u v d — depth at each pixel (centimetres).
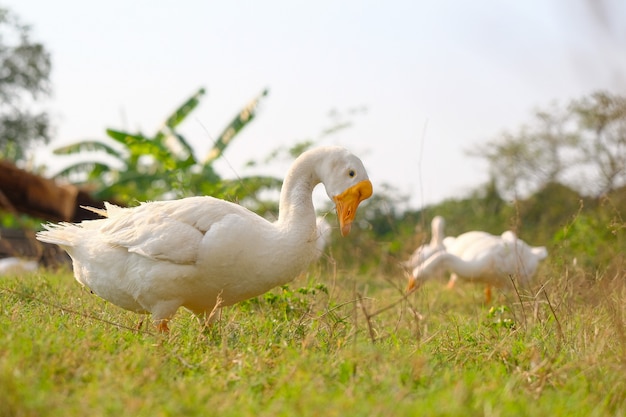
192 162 1711
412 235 2244
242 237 816
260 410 560
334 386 618
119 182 2473
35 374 574
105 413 512
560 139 3162
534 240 2406
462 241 1733
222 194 1294
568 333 859
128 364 631
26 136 4697
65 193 2080
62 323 788
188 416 522
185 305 868
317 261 1415
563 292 1000
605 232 1630
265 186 2323
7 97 4703
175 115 2455
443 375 664
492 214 3300
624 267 1111
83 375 596
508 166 3256
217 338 814
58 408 516
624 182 1825
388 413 525
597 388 661
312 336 777
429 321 1040
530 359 753
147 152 1798
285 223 850
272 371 662
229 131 2366
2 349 620
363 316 1006
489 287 1614
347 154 867
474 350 812
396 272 1825
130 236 840
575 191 3048
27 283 1143
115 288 857
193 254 818
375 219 3020
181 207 843
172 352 694
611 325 823
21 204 2108
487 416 534
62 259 1866
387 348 777
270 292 1108
